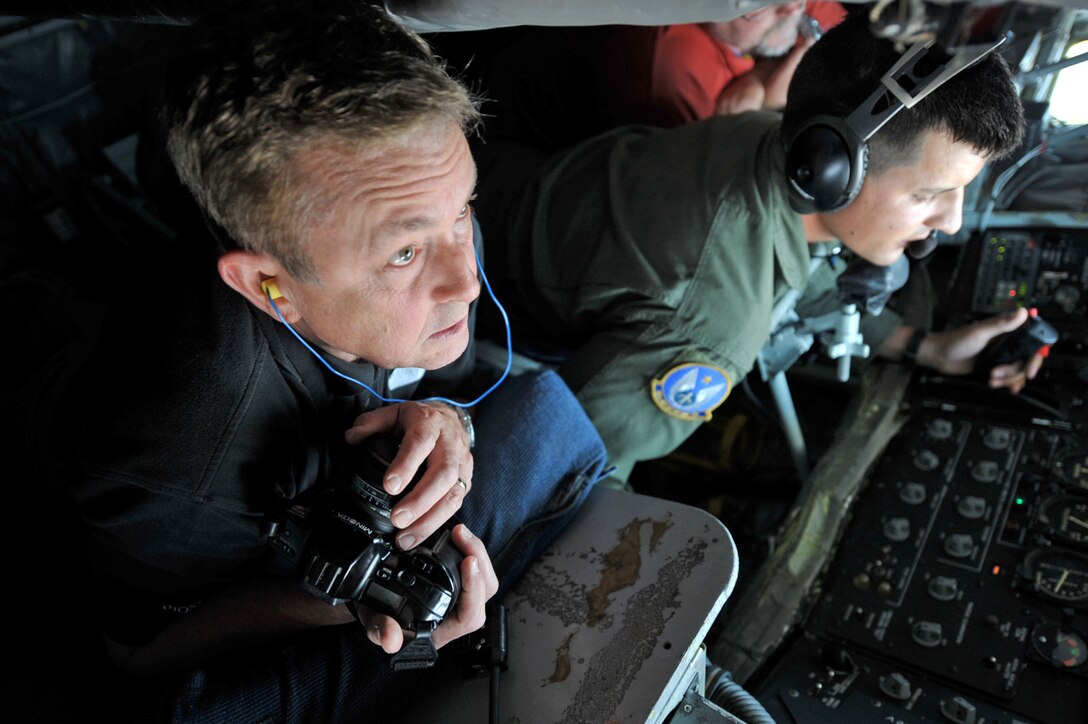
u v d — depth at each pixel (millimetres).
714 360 1278
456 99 625
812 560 1352
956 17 448
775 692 1183
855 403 1634
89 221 2057
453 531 836
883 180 1134
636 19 635
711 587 891
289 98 568
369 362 922
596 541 1000
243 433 823
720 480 1769
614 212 1379
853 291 1379
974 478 1410
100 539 921
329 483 841
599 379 1312
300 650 908
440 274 700
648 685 822
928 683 1154
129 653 1017
